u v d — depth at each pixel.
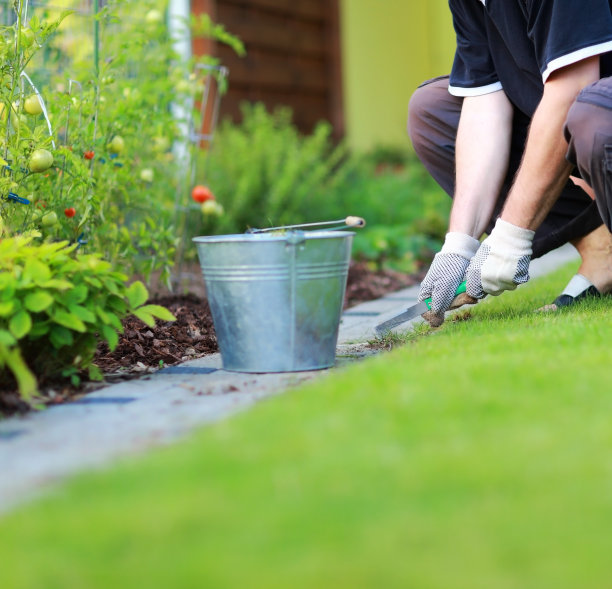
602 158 3.00
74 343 2.75
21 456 1.96
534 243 3.71
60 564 1.31
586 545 1.26
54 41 4.57
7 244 2.65
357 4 9.99
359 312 4.42
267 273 2.77
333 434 1.80
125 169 4.16
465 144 3.46
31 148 3.26
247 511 1.45
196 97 5.18
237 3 8.49
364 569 1.22
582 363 2.26
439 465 1.57
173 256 5.19
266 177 6.57
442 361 2.41
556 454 1.60
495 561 1.23
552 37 3.04
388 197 7.56
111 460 1.82
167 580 1.23
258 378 2.77
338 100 9.71
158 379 2.84
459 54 3.53
